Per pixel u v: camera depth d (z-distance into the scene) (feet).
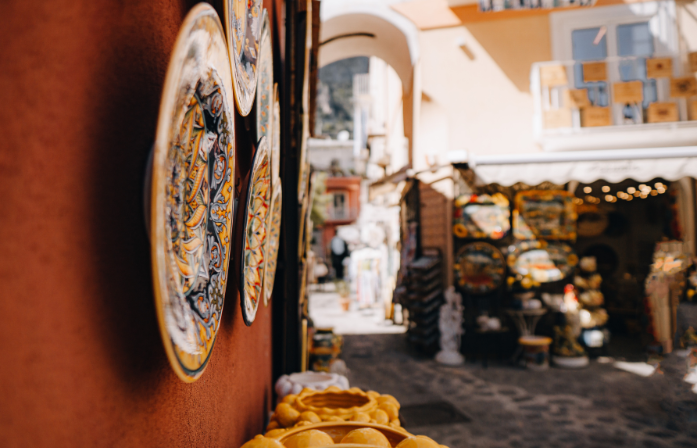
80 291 1.43
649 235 32.14
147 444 1.86
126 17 1.75
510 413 15.49
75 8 1.45
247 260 3.39
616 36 24.50
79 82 1.46
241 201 3.19
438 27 26.03
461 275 24.18
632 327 30.07
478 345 24.00
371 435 2.95
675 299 18.62
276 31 7.70
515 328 23.89
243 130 3.84
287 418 4.11
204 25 1.87
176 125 1.72
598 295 23.44
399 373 21.02
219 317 2.46
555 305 23.35
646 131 22.59
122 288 1.67
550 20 25.17
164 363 2.05
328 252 95.09
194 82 1.86
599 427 14.14
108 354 1.57
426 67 26.03
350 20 27.45
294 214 8.28
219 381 3.10
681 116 22.76
